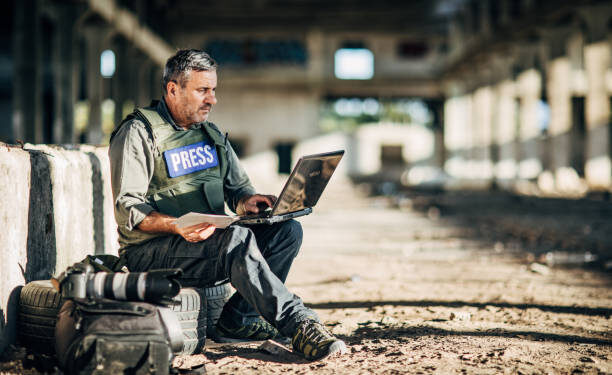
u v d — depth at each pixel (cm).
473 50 2791
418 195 2541
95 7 1895
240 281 278
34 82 1562
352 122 3803
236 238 279
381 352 288
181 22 3512
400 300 441
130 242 297
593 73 2009
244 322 317
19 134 1552
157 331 233
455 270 611
